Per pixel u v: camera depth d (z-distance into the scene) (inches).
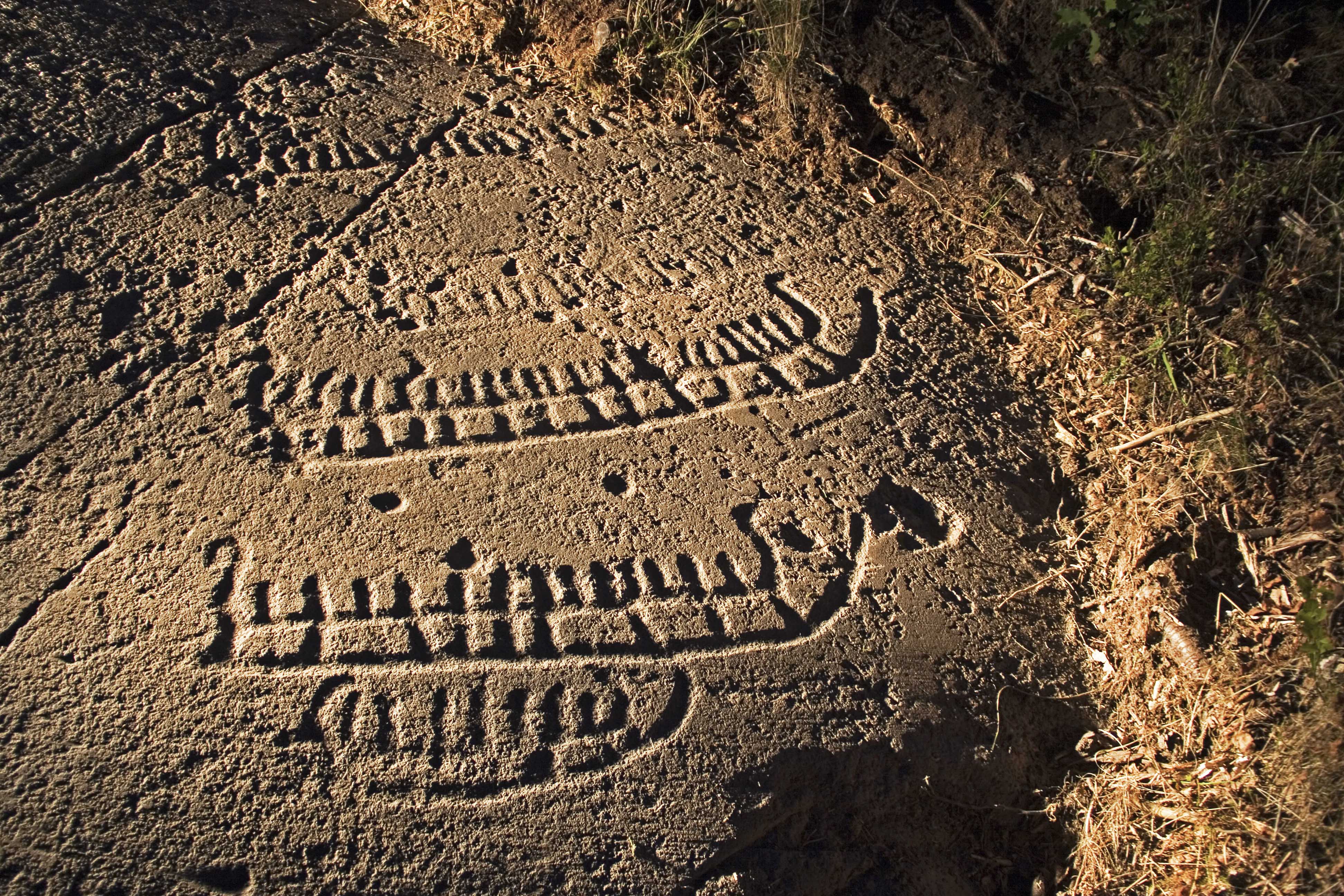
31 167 120.2
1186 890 85.7
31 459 94.0
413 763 79.8
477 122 142.6
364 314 112.8
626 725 84.6
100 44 138.7
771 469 105.0
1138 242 130.4
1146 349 121.7
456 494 97.6
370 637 86.4
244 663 83.0
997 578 101.3
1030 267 133.1
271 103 138.3
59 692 79.3
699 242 129.5
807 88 147.6
